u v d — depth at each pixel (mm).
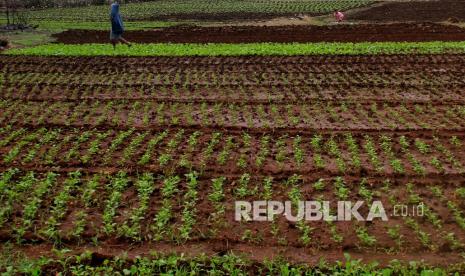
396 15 40812
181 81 19078
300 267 7750
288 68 20844
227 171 11219
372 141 12898
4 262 7992
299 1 54500
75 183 10617
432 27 32375
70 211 9594
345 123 14289
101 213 9555
